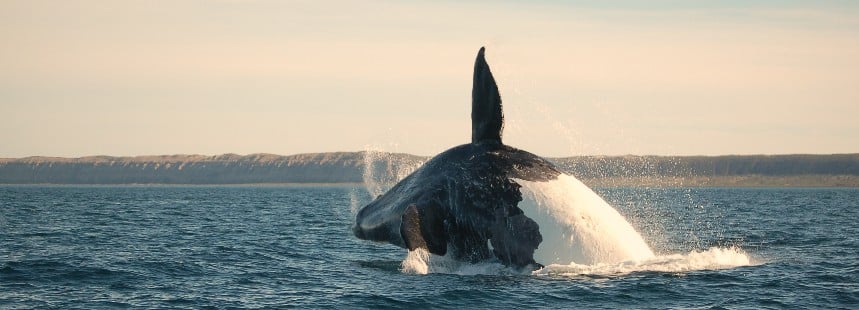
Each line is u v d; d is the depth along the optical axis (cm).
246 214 9662
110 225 7256
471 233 3184
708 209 11100
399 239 3166
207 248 4844
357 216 3403
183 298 3142
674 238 5434
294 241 5400
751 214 9481
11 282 3472
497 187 3195
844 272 3559
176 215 9306
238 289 3319
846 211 10369
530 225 3158
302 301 3048
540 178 3247
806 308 2875
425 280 3231
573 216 3189
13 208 11012
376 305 2928
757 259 3984
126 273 3697
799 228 6788
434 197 3139
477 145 3312
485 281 3128
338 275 3606
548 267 3133
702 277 3278
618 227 3309
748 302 2930
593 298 2909
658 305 2859
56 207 11550
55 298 3148
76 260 4091
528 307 2816
